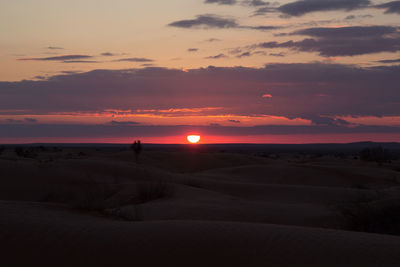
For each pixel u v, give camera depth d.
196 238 7.40
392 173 51.84
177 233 7.62
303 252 6.91
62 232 7.57
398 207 12.88
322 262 6.57
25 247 6.96
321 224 14.83
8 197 24.47
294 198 27.69
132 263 6.63
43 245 7.05
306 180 48.41
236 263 6.64
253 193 30.72
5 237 7.19
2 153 86.06
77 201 12.02
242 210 17.59
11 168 28.83
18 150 77.31
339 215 14.66
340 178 49.34
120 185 26.03
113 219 10.73
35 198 24.47
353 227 13.13
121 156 73.31
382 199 14.70
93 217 10.48
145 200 22.05
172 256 6.82
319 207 19.84
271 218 16.44
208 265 6.61
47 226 7.83
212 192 26.50
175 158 75.00
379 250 6.99
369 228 12.73
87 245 7.10
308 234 7.84
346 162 79.81
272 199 27.86
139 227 8.05
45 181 27.27
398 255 6.78
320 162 77.56
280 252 6.94
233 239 7.40
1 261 6.59
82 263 6.62
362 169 53.31
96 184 27.22
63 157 70.06
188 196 23.27
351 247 7.10
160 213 16.17
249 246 7.16
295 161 88.44
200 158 76.69
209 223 8.48
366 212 13.03
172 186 26.02
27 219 8.20
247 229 8.02
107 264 6.61
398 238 8.06
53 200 22.86
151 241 7.28
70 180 28.17
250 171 53.50
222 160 78.25
